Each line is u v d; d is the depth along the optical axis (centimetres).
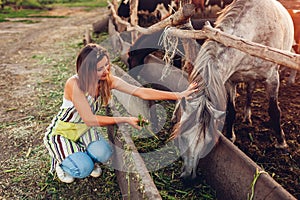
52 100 489
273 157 323
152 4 727
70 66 664
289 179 291
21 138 381
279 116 336
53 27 1233
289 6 466
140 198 231
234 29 311
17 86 562
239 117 400
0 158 344
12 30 1183
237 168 246
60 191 287
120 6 807
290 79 495
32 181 303
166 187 281
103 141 288
